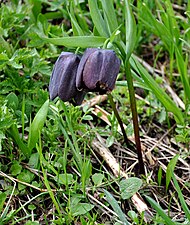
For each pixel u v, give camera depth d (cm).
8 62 43
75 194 39
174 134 47
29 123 44
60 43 37
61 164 41
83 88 37
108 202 40
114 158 43
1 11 48
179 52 47
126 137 45
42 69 45
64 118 45
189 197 41
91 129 44
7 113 39
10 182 40
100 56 36
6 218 37
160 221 37
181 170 44
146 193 41
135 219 37
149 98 48
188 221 38
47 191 39
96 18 40
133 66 44
